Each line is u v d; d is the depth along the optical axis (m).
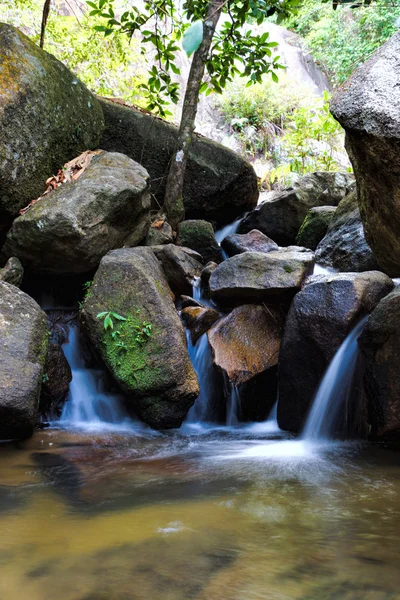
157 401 4.49
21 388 3.93
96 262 5.17
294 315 4.51
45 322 4.51
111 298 4.68
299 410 4.53
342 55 14.31
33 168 5.46
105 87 9.77
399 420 4.07
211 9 6.60
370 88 2.49
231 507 2.88
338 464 3.70
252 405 4.88
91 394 5.00
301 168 10.42
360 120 2.48
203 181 7.31
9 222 5.43
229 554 2.33
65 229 4.83
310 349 4.41
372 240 3.38
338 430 4.38
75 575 2.16
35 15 9.26
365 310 4.32
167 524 2.65
